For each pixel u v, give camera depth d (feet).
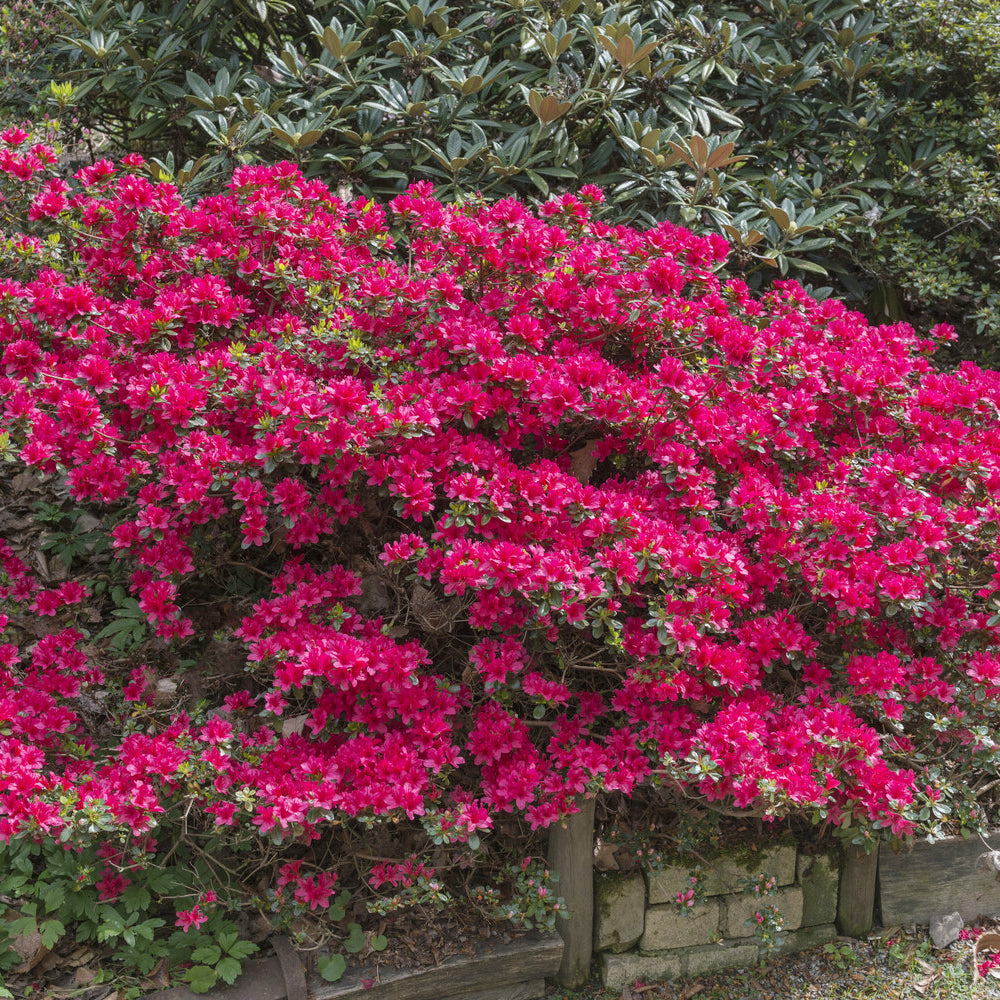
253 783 6.77
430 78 12.92
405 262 11.28
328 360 8.00
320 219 8.86
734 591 6.86
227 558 8.31
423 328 7.95
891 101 13.48
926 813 7.03
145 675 8.03
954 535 7.56
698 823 8.21
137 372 7.97
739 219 11.71
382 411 6.93
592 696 7.62
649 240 8.86
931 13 13.30
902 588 7.16
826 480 8.19
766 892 8.05
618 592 7.16
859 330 9.59
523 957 7.51
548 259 8.56
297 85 12.75
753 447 7.68
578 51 12.78
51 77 13.28
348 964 7.25
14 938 6.75
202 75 13.74
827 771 6.82
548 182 12.53
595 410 7.49
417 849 7.77
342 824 6.93
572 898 7.72
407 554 7.04
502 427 7.52
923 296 12.48
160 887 7.07
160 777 6.73
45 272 8.02
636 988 7.98
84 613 8.73
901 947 8.48
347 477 7.09
